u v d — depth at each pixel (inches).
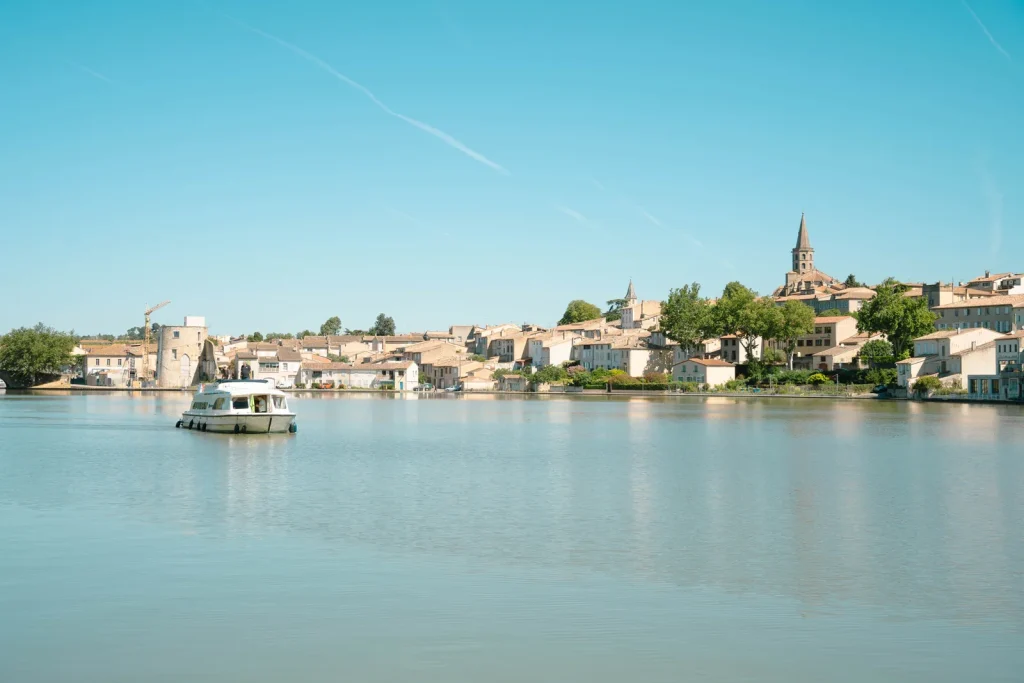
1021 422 5093.5
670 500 2174.0
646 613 1246.3
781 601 1306.6
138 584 1371.8
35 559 1523.1
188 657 1079.0
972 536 1748.3
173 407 6722.4
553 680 1021.2
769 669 1053.8
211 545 1637.6
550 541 1688.0
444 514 1966.0
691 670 1049.5
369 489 2342.5
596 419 5595.5
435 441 3905.0
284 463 2957.7
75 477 2559.1
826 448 3553.2
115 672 1035.9
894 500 2181.3
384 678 1023.0
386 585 1373.0
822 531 1793.8
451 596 1318.9
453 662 1068.5
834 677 1032.8
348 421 5388.8
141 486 2380.7
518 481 2517.2
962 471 2763.3
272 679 1019.3
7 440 3782.0
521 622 1206.9
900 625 1203.9
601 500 2170.3
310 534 1740.9
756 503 2132.1
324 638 1143.0
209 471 2719.0
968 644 1135.0
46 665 1053.2
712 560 1542.8
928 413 6102.4
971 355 7839.6
